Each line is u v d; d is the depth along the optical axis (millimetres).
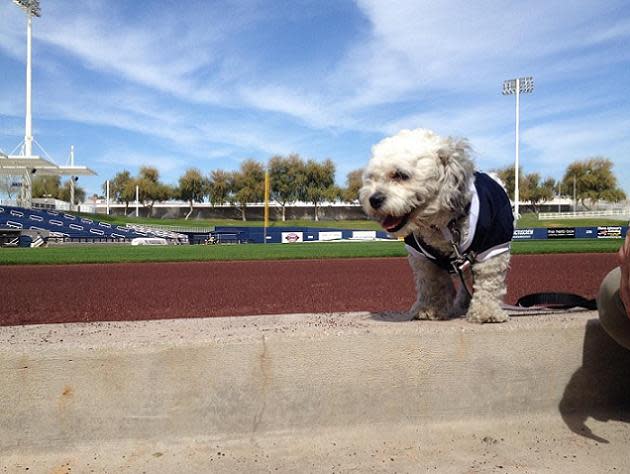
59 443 928
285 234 18656
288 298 3480
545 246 8969
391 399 1024
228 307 3135
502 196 1184
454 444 1004
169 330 1044
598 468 916
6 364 909
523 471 909
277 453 961
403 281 4410
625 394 1137
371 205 1140
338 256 7395
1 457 914
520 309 1300
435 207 1125
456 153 1113
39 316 2857
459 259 1145
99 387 935
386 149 1163
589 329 1107
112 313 2949
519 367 1077
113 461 926
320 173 31891
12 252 9047
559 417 1100
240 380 975
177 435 960
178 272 5492
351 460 950
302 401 995
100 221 23250
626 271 887
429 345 1035
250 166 32156
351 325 1081
